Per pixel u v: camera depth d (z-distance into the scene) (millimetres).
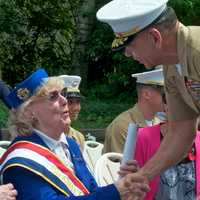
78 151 3469
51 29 13070
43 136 3227
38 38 13070
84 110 11031
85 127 9992
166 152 3182
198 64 2730
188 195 3566
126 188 2992
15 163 3041
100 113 11078
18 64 13000
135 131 3096
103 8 2928
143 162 3668
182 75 2875
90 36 12789
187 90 2916
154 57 2838
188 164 3584
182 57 2768
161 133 3697
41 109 3215
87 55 12688
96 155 5137
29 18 12898
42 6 12930
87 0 12828
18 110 3240
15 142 3184
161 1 2797
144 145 3686
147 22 2770
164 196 3549
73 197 2988
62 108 3248
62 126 3250
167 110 3248
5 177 3057
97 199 2957
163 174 3559
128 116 4523
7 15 12672
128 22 2789
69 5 13023
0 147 4227
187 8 10570
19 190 3020
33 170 3039
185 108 3131
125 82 12094
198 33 2752
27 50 13000
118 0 2920
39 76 3234
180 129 3176
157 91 4438
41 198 2992
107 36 12594
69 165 3309
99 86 12586
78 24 12820
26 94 3223
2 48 12781
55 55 13125
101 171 3957
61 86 3252
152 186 3551
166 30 2775
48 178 3059
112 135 4496
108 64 12789
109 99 12297
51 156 3141
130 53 2887
